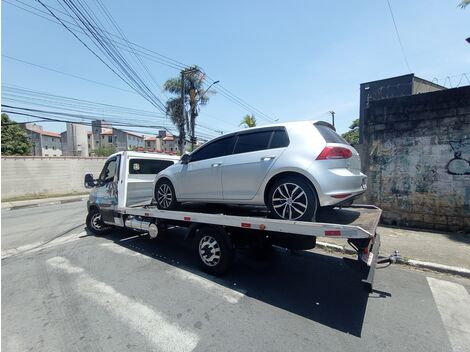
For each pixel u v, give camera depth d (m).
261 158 3.93
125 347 2.75
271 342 2.79
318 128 3.77
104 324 3.15
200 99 22.61
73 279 4.41
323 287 4.06
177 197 5.23
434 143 6.73
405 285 4.11
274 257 5.34
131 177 6.53
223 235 4.34
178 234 7.29
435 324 3.10
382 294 3.83
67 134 59.03
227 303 3.60
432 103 6.69
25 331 3.04
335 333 2.95
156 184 5.70
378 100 7.39
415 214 7.06
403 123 7.09
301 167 3.51
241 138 4.38
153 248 6.04
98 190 7.07
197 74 21.73
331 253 5.59
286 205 3.68
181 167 5.15
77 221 9.56
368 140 7.64
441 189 6.70
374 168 7.56
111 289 4.03
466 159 6.38
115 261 5.21
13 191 17.05
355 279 4.34
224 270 4.38
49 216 10.91
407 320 3.19
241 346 2.74
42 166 18.41
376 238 4.22
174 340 2.84
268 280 4.31
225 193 4.39
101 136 68.50
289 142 3.78
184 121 20.03
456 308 3.45
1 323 3.21
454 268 4.48
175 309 3.46
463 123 6.36
